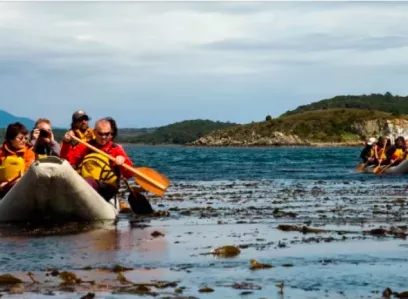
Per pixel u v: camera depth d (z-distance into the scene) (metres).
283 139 176.75
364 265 6.45
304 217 10.48
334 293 5.36
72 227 9.52
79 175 10.16
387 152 25.61
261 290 5.46
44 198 9.91
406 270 6.21
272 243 7.84
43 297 5.23
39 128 11.22
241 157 58.12
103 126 10.98
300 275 6.00
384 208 11.80
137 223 9.98
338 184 18.94
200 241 8.06
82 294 5.32
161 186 11.43
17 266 6.51
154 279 5.88
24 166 10.71
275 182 20.16
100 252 7.31
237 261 6.68
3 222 10.07
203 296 5.27
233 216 10.78
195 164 38.34
